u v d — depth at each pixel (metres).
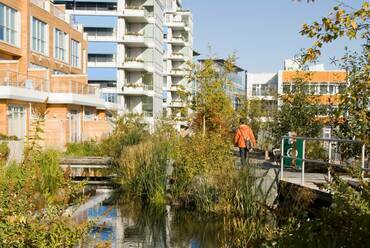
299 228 5.59
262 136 31.28
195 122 28.14
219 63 30.80
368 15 5.32
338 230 5.17
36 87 30.53
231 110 29.86
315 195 10.70
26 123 28.31
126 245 10.63
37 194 6.50
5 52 31.77
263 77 71.62
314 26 5.60
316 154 16.58
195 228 12.35
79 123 35.38
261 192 12.90
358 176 5.85
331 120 15.42
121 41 53.38
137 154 17.88
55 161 12.99
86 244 6.70
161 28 61.47
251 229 9.43
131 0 55.50
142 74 56.06
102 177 21.36
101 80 53.69
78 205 6.75
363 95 6.14
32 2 34.66
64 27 41.84
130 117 30.44
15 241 5.09
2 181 6.11
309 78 22.47
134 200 16.27
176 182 15.95
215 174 14.17
